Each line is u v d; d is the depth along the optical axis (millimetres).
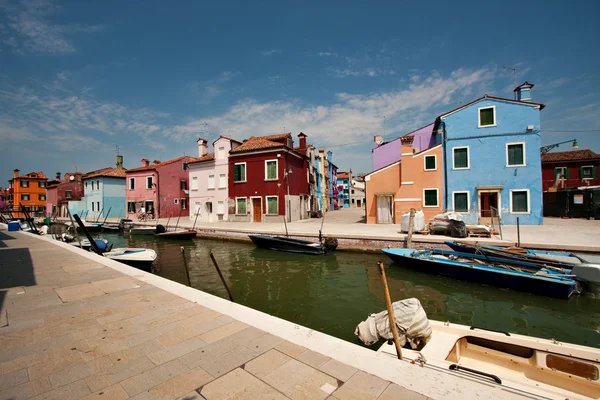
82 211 44062
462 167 20953
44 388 2762
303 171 31750
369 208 23281
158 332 3963
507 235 15031
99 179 40219
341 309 7984
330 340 3732
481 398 2643
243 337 3809
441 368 3244
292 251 15594
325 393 2676
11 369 3090
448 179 21203
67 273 7480
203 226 24453
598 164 28844
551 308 7852
